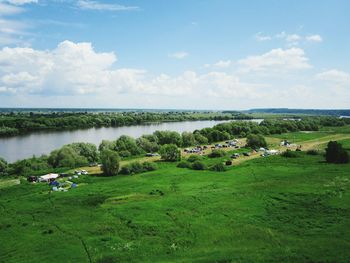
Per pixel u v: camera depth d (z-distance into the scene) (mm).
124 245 55312
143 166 122562
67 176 114312
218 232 59281
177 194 85312
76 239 58844
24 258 52250
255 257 47188
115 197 85438
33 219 70438
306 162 124125
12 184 105312
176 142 181375
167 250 53000
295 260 45625
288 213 67125
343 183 86875
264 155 149000
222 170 117125
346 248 48594
